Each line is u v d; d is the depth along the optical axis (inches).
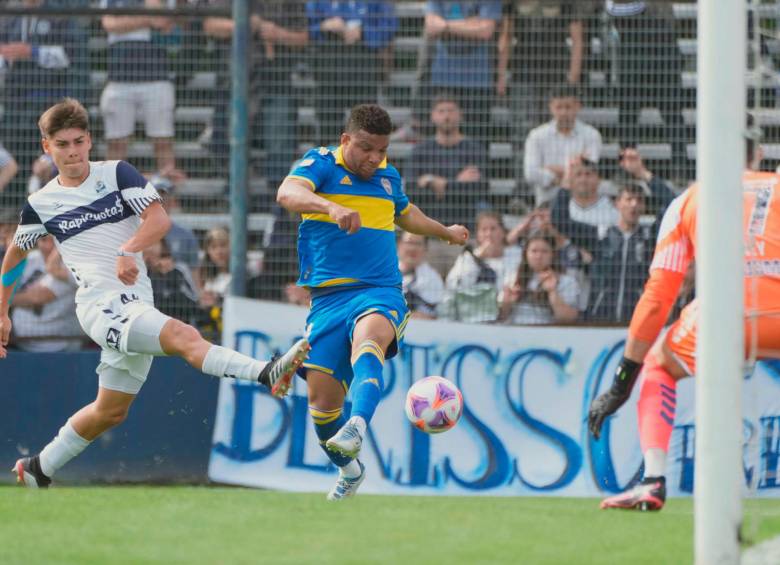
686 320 742.5
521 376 1031.0
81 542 551.2
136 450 1047.6
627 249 1047.6
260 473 1031.0
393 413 1024.9
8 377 1050.1
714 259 486.3
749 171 759.7
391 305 756.0
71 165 792.3
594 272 1049.5
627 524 634.2
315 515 650.2
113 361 812.6
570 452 1020.5
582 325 1045.2
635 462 1012.5
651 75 1051.3
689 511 773.9
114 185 799.7
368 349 723.4
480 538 568.4
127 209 803.4
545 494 1013.2
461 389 1030.4
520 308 1050.7
